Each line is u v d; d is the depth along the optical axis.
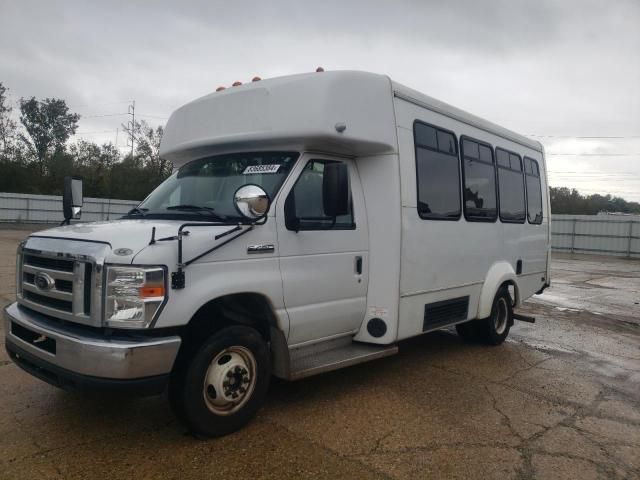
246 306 4.55
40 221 39.66
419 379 5.93
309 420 4.62
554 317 10.41
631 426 4.86
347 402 5.10
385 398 5.26
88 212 39.09
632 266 24.70
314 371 4.70
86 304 3.71
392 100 5.41
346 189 4.46
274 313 4.48
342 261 5.11
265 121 4.86
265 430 4.38
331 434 4.36
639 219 30.53
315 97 4.68
